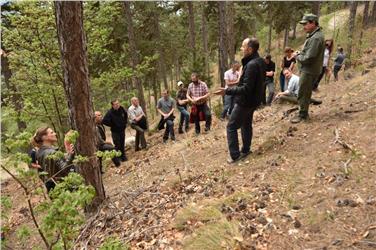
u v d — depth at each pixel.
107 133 21.67
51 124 11.78
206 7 22.94
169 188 6.23
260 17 27.05
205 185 5.80
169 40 27.70
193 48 22.73
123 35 16.95
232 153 6.35
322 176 4.82
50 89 10.47
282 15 27.42
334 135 5.84
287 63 10.76
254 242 3.89
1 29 9.73
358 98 7.53
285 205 4.42
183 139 10.77
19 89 11.07
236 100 5.91
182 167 7.51
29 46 9.88
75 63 5.34
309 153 5.57
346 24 28.41
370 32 23.73
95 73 13.95
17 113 10.53
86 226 5.30
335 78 14.91
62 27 5.23
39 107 11.02
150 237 4.62
